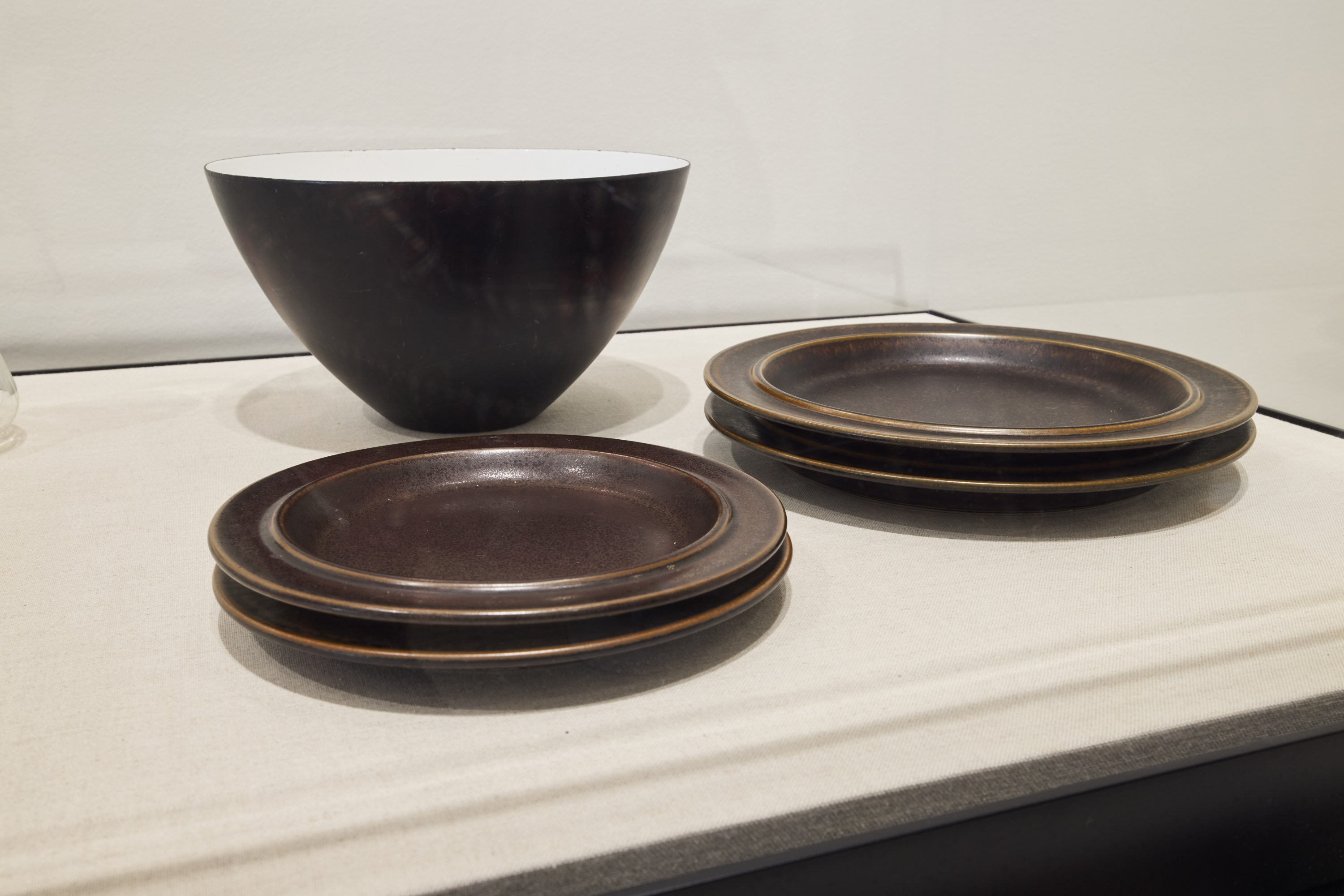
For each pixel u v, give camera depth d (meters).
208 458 0.84
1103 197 1.12
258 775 0.44
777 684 0.51
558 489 0.68
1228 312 0.98
